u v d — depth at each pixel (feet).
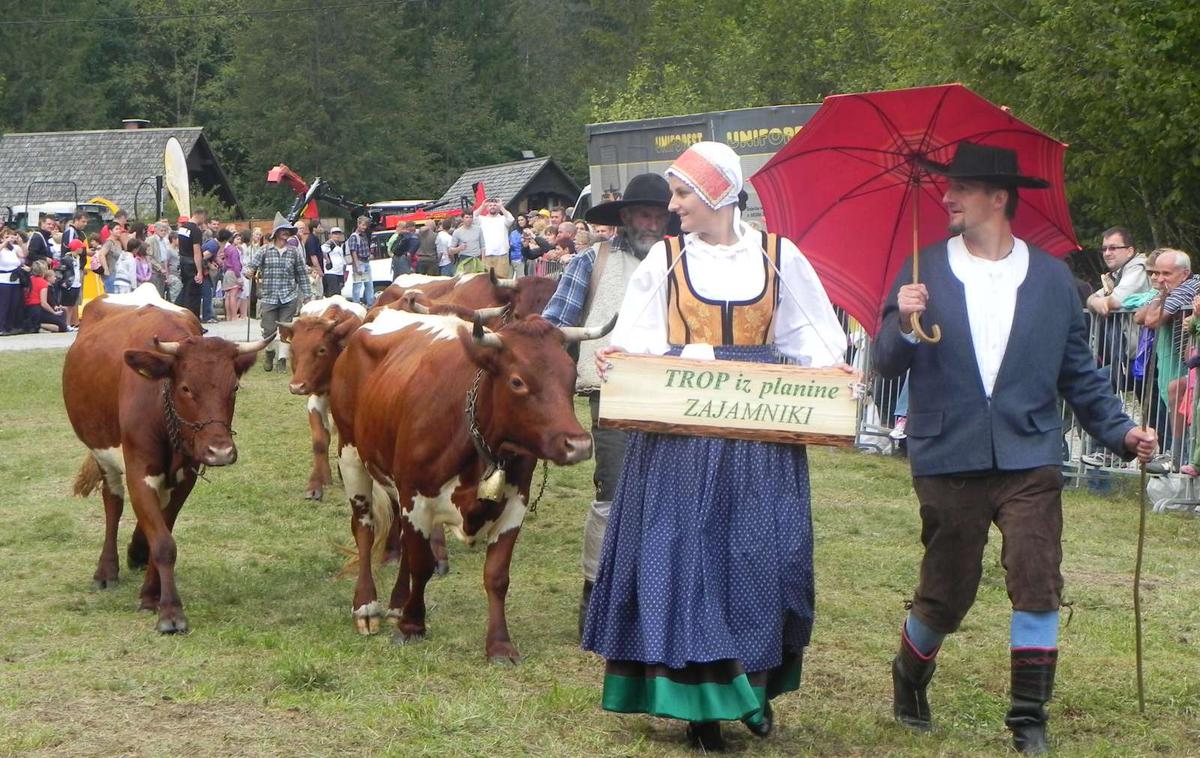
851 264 17.43
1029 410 15.81
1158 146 52.03
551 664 19.97
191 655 20.02
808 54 112.06
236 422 45.88
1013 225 17.12
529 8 240.94
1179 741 17.03
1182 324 33.65
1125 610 23.94
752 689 15.30
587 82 222.89
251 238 91.81
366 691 18.03
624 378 15.48
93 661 19.61
